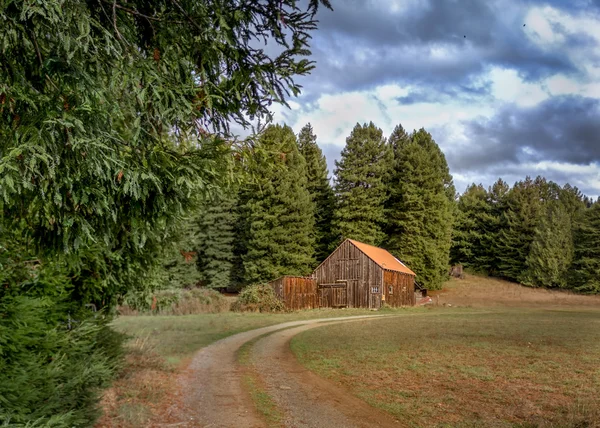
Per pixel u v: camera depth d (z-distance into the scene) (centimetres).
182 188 336
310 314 3312
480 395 904
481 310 3800
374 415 787
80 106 261
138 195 301
